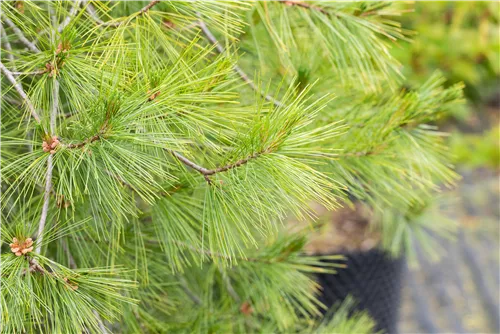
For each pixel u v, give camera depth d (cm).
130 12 115
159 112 94
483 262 293
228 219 112
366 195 120
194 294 134
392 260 184
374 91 123
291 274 127
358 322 144
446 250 301
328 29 119
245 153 97
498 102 443
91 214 112
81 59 95
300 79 120
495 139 342
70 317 96
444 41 336
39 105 97
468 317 254
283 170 95
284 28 116
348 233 191
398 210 172
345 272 179
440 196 176
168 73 95
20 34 101
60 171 95
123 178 96
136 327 118
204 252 114
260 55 119
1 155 109
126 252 117
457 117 399
